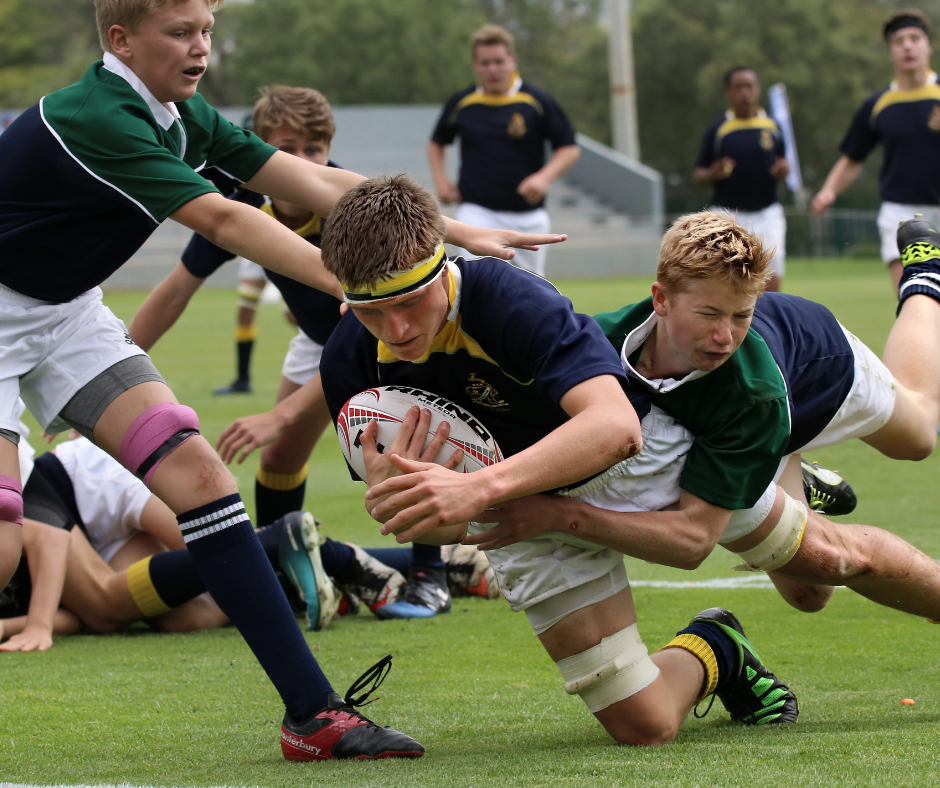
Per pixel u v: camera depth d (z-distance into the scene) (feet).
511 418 30.45
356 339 30.63
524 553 30.40
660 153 538.06
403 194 26.37
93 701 34.96
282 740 29.40
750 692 31.94
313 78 520.01
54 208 30.68
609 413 26.07
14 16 571.28
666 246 29.12
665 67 508.12
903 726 29.60
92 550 46.16
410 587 47.80
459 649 40.91
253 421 45.70
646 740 29.63
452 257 30.63
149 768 28.19
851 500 42.11
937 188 98.63
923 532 55.42
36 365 32.32
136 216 31.32
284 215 47.44
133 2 29.68
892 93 98.68
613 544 29.40
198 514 30.25
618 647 29.94
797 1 485.15
